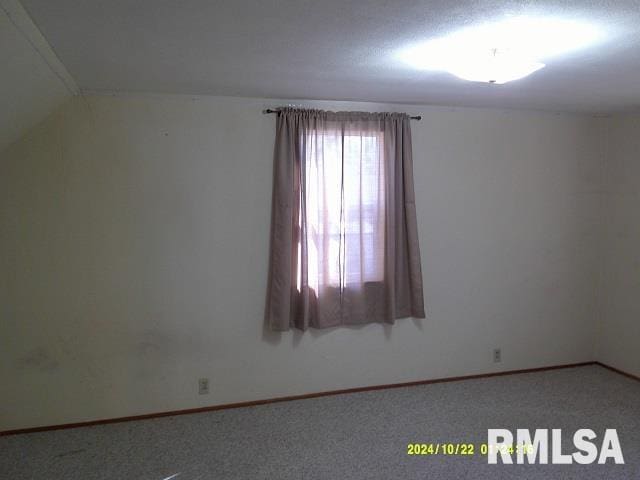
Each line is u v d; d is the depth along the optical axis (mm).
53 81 2451
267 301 3293
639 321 3746
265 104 3188
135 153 3012
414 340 3631
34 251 2900
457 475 2484
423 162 3523
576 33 1858
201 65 2348
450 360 3738
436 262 3627
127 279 3059
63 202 2922
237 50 2098
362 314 3410
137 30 1836
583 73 2504
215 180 3148
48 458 2674
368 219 3375
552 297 3963
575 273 4008
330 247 3297
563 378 3814
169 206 3092
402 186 3410
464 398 3424
